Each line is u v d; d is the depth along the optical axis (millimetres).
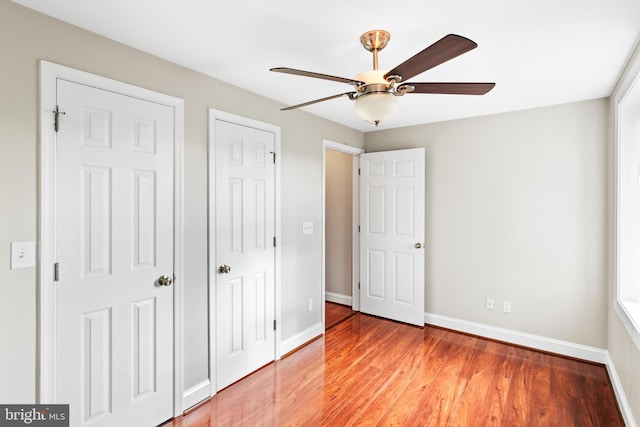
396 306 3797
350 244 4375
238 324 2508
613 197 2408
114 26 1658
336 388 2400
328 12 1536
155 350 1981
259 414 2102
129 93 1848
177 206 2080
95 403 1726
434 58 1279
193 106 2191
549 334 2973
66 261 1612
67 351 1620
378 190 3893
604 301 2727
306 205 3211
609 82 2371
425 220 3678
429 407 2166
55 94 1568
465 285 3430
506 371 2639
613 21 1588
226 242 2408
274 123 2828
